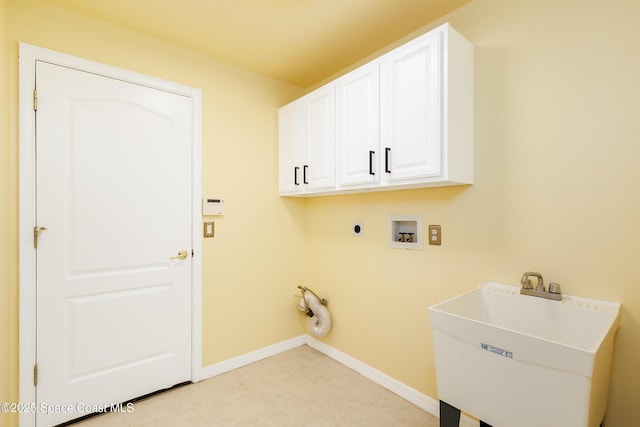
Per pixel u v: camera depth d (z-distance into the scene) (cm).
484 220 159
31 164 158
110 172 181
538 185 141
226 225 228
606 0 123
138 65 191
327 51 214
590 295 127
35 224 160
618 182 120
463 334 112
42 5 161
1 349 143
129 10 170
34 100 159
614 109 121
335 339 246
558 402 91
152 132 196
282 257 260
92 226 176
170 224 203
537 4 141
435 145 144
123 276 186
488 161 157
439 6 167
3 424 144
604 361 103
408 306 193
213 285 221
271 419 174
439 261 178
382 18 177
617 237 121
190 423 171
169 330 202
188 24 183
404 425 169
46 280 162
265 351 248
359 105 181
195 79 213
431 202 181
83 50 173
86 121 174
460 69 152
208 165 219
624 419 119
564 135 133
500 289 149
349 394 198
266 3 164
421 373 186
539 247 140
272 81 254
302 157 226
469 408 112
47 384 162
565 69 133
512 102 149
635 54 117
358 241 227
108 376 181
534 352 94
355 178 183
